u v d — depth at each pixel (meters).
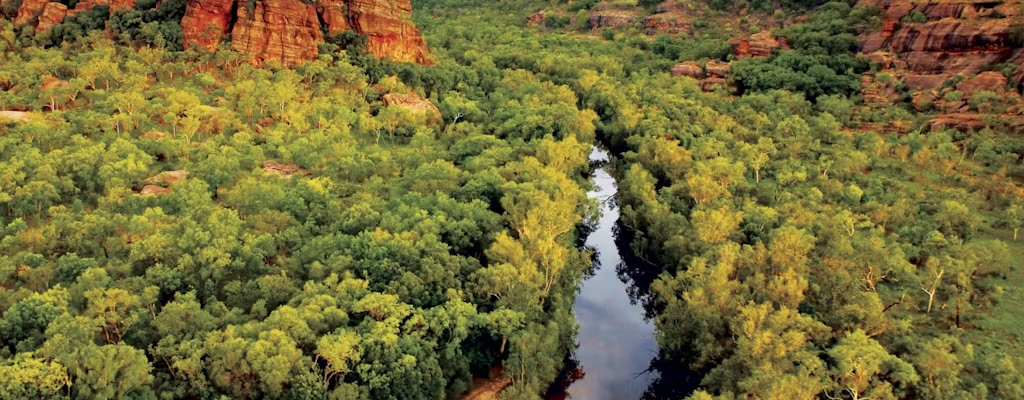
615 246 107.56
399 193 97.12
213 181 95.12
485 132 133.38
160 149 103.00
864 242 78.25
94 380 53.25
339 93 134.50
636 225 100.12
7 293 63.44
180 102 115.56
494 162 107.19
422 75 150.88
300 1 145.25
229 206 89.56
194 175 95.75
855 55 163.12
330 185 95.88
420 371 63.06
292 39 141.75
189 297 64.62
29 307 60.25
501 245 77.94
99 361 53.16
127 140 103.12
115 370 53.78
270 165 105.69
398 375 61.25
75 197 88.75
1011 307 71.50
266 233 78.12
